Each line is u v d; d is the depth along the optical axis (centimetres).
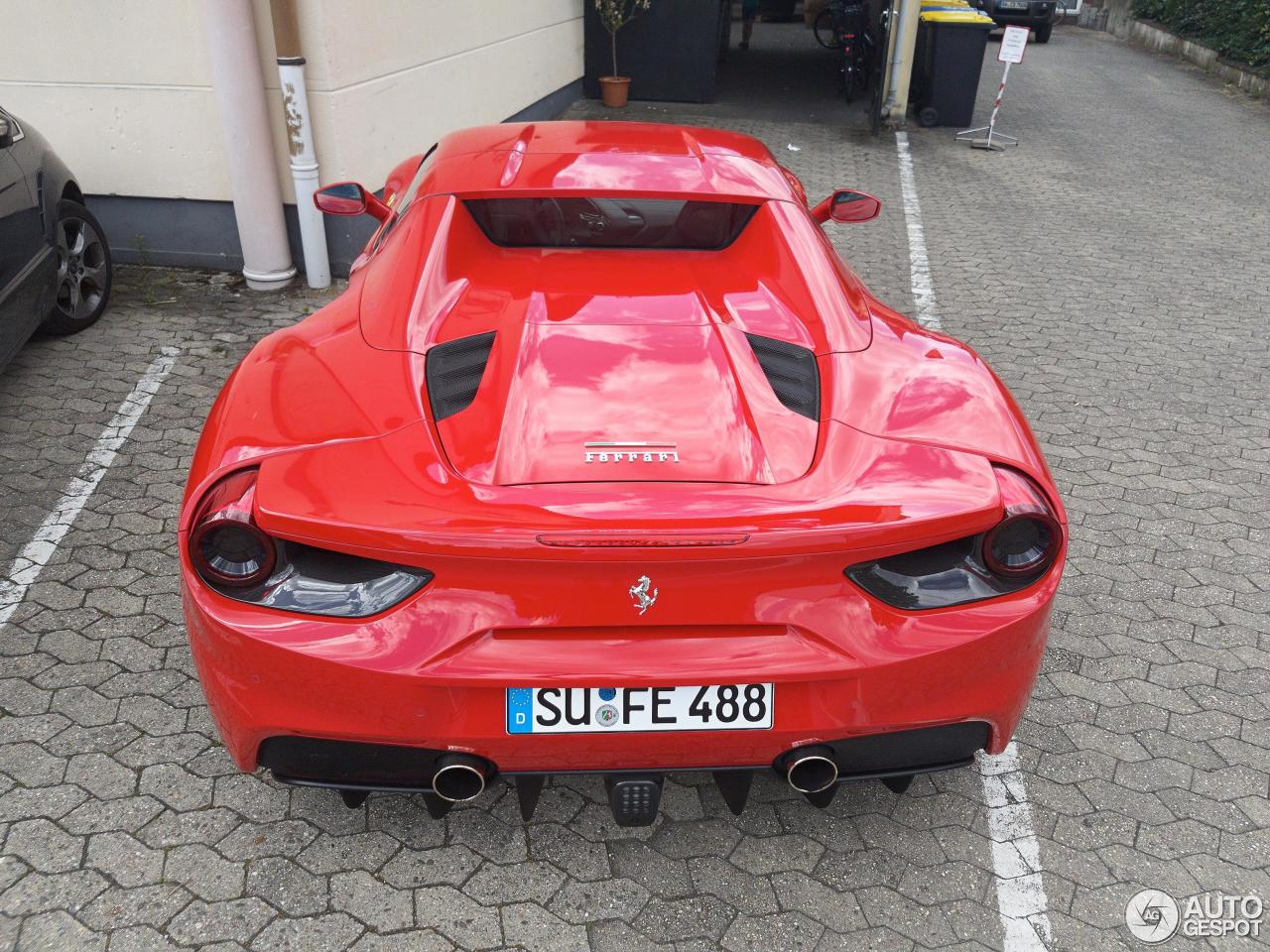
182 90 529
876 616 173
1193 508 367
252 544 169
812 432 189
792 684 174
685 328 220
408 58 613
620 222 266
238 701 174
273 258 541
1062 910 204
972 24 1082
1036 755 247
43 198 425
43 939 189
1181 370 498
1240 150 1118
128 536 320
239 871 206
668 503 166
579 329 217
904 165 948
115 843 211
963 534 173
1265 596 316
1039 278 638
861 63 1288
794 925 199
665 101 1193
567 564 162
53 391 415
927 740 186
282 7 487
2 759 231
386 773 181
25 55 527
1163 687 273
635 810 187
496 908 200
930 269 643
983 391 207
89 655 267
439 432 185
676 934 196
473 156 287
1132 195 884
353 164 554
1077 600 310
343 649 166
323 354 214
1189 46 1967
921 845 219
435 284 235
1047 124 1206
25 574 299
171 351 461
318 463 175
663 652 169
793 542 162
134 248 573
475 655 167
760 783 235
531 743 173
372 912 198
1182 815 230
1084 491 375
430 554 161
